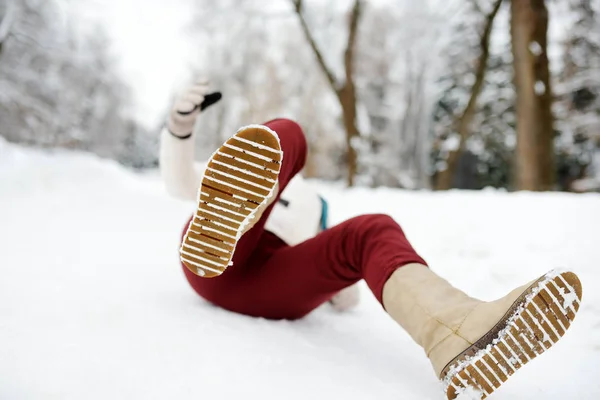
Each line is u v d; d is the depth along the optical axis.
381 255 1.16
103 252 2.51
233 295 1.41
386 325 1.59
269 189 1.05
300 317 1.51
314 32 13.19
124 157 27.91
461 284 2.15
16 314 1.20
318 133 18.44
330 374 1.03
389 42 16.45
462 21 13.64
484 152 16.14
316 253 1.29
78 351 0.99
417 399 0.96
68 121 14.84
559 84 13.33
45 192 5.47
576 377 1.12
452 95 15.63
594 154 14.37
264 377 0.97
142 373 0.93
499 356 0.90
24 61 13.17
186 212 4.98
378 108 17.67
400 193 5.45
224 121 18.69
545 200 3.77
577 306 0.90
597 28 12.34
